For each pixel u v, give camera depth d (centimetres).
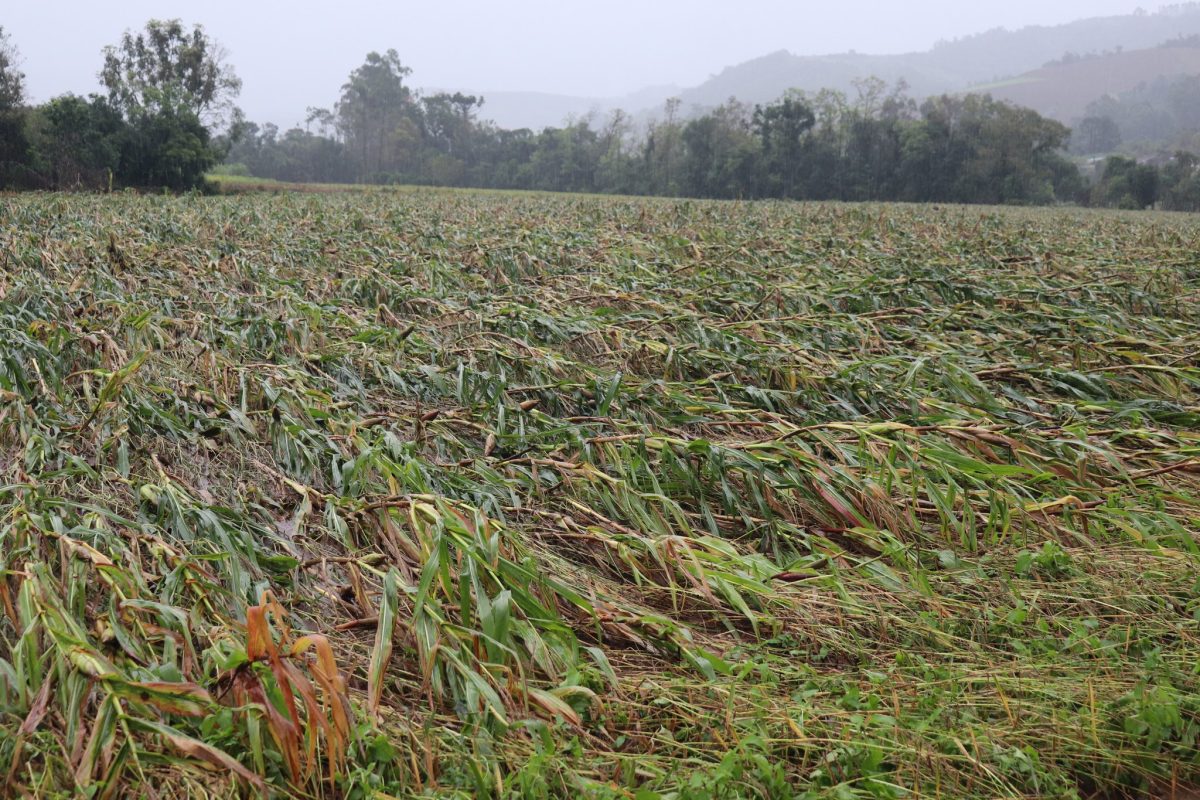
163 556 372
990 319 848
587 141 9762
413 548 398
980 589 411
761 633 390
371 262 1169
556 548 456
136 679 287
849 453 510
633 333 775
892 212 2411
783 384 673
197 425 539
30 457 450
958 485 496
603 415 587
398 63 10500
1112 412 620
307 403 576
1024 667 343
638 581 412
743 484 502
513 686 314
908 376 628
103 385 592
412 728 304
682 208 2017
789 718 306
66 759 265
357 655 351
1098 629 377
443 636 336
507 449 550
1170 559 419
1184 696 317
